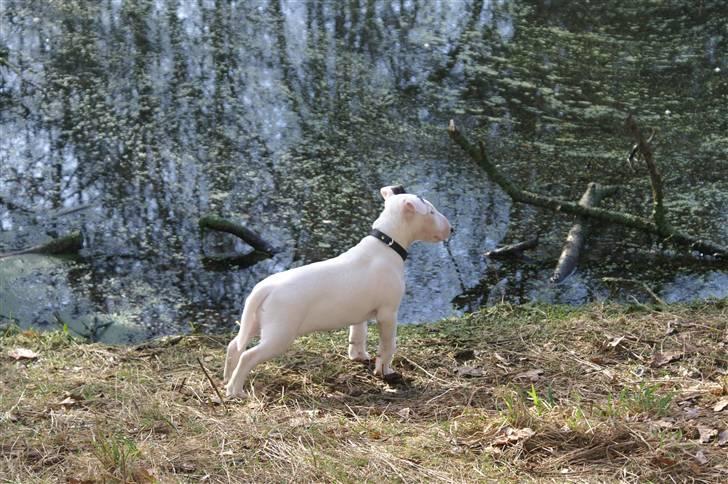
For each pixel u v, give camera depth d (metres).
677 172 10.63
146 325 7.68
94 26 13.93
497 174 9.37
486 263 8.98
